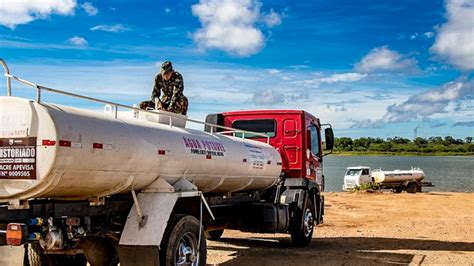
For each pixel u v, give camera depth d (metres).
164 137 7.14
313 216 12.34
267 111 12.22
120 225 7.02
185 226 7.06
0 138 5.67
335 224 17.08
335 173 93.31
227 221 10.05
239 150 9.17
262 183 10.43
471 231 15.34
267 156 10.30
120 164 6.27
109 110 6.62
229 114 12.47
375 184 38.47
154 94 9.12
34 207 5.93
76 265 7.54
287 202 11.44
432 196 31.05
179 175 7.45
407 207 23.42
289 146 12.00
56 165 5.48
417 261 10.17
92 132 5.88
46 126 5.50
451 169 108.50
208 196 8.99
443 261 10.23
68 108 5.89
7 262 6.32
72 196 6.21
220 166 8.44
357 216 19.64
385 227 16.30
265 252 11.04
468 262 10.17
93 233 6.68
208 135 8.53
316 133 13.12
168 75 8.98
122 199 7.09
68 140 5.57
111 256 7.19
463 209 22.47
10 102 5.65
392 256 10.71
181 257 7.09
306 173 12.02
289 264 9.61
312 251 11.24
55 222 6.11
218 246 11.96
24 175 5.55
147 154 6.68
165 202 6.84
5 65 5.64
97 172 5.99
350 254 10.87
